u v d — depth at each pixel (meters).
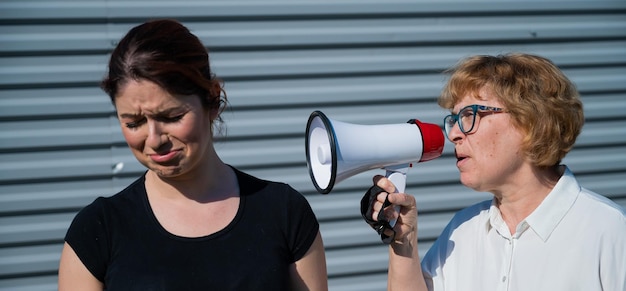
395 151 3.17
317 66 5.88
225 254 2.97
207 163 3.09
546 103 3.06
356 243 6.05
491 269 3.30
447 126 3.34
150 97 2.71
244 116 5.80
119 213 2.99
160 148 2.81
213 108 2.98
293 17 5.81
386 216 3.24
